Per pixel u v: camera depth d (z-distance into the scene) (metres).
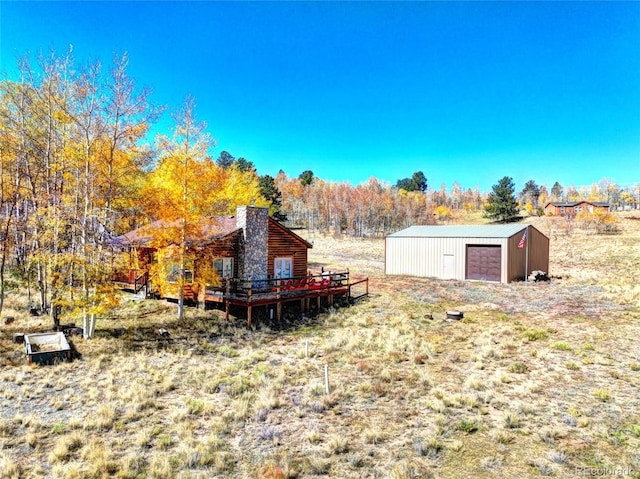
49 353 12.41
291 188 107.25
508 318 19.20
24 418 8.99
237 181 32.53
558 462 7.58
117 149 15.23
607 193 127.00
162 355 13.82
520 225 32.91
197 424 9.18
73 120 14.32
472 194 149.88
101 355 13.16
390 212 89.25
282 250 23.14
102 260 14.91
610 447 8.08
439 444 8.28
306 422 9.39
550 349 14.38
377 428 9.02
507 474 7.26
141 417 9.42
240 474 7.30
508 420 9.07
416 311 21.02
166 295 18.67
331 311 21.02
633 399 10.25
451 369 12.79
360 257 50.16
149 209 16.75
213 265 19.88
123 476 7.05
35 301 19.77
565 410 9.76
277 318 18.98
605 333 16.09
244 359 13.75
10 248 18.14
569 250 50.50
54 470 7.06
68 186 16.19
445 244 32.22
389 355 14.05
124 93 14.66
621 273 34.47
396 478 7.05
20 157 16.67
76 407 9.73
